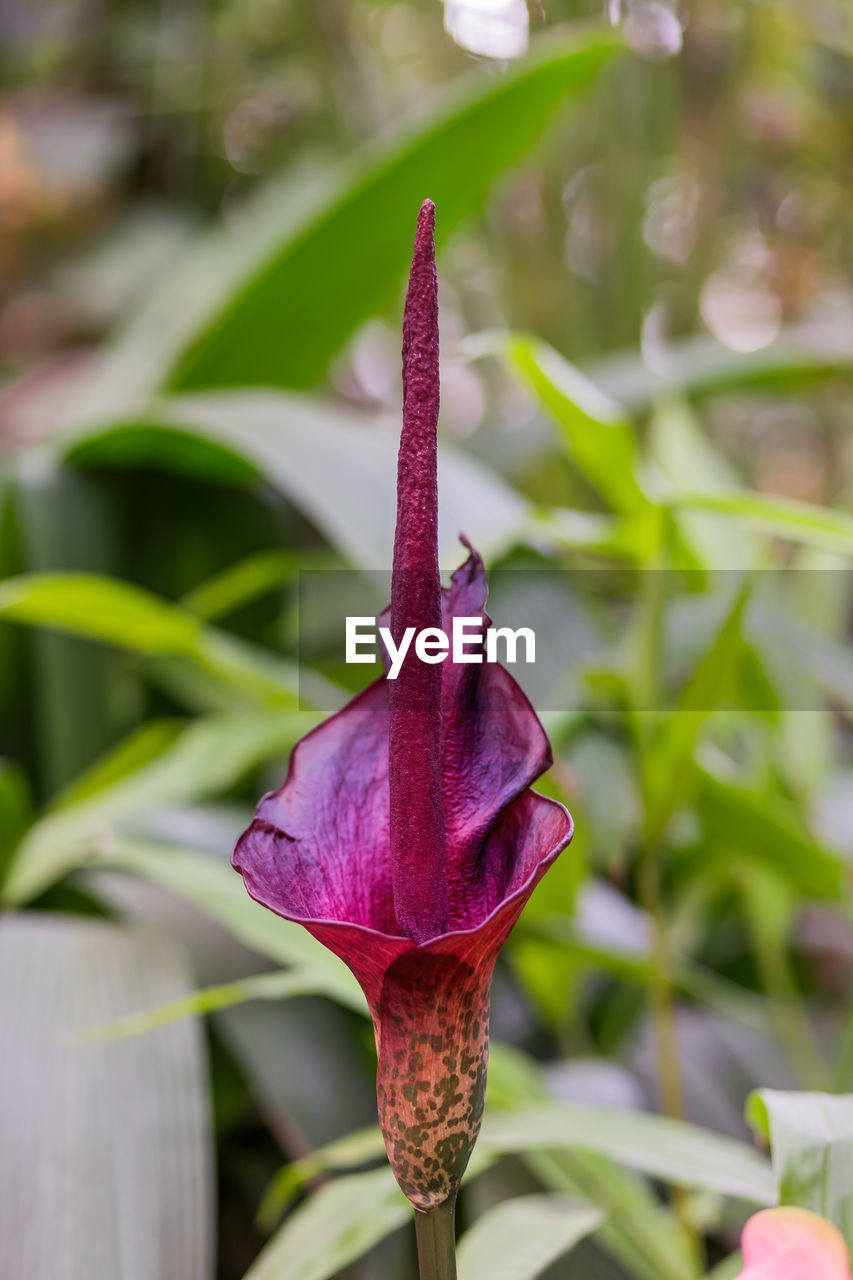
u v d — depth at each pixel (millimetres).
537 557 2469
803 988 3322
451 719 1071
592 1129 1484
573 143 4668
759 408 6703
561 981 2361
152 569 3162
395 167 2867
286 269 3012
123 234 6922
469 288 5680
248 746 2344
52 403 5293
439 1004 993
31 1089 1620
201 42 6895
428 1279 1023
